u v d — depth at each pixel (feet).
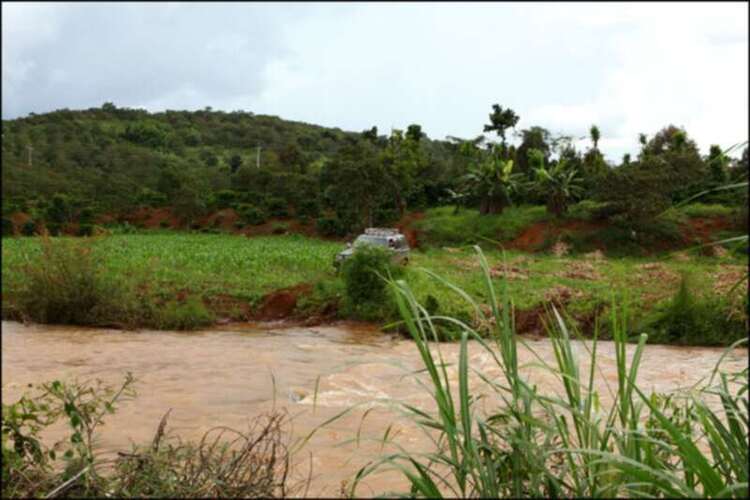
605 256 134.21
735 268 82.79
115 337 57.82
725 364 43.93
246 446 15.08
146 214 208.95
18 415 14.88
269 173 220.23
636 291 66.90
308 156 303.89
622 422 11.12
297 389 36.70
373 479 19.90
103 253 72.08
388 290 66.54
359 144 184.85
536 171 162.40
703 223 143.74
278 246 147.54
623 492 10.89
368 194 169.68
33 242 149.07
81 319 64.28
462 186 179.32
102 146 280.72
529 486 11.55
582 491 10.96
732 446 10.96
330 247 147.33
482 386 34.30
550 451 10.69
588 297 63.05
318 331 62.03
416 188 190.39
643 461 11.28
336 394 35.40
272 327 64.80
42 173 223.92
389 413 30.55
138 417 29.45
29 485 13.51
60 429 25.13
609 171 146.10
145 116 358.02
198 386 37.50
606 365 43.39
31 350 50.39
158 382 38.68
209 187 231.30
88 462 13.56
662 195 139.95
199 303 65.36
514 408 10.91
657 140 204.13
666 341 54.70
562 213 155.63
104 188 216.95
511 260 109.81
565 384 11.21
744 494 9.72
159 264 97.86
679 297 56.44
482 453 11.57
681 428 12.71
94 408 15.69
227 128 375.25
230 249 134.51
